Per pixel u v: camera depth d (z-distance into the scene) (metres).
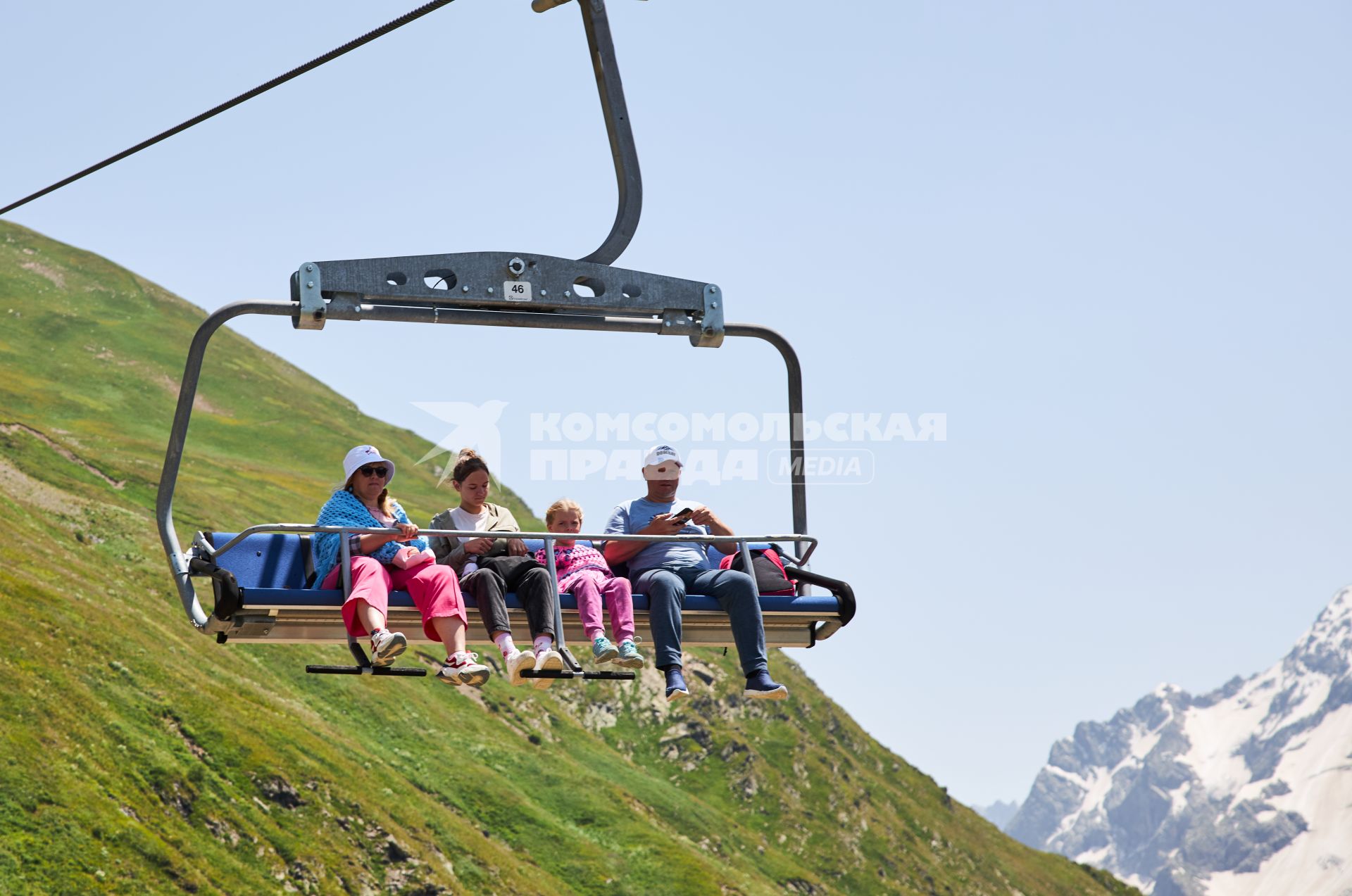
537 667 9.84
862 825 134.00
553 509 11.63
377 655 9.31
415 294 9.64
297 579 10.63
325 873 69.50
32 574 86.94
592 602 10.50
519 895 79.88
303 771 77.56
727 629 11.22
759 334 10.80
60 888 55.56
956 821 153.75
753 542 10.88
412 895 72.38
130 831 61.81
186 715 76.56
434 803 87.69
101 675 75.44
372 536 9.88
